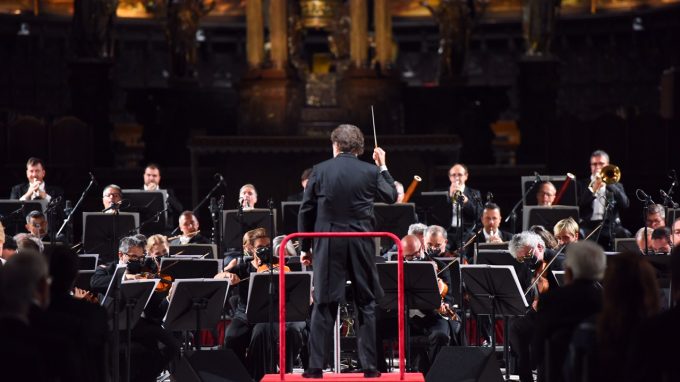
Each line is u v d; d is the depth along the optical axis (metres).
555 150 26.83
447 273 14.20
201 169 25.55
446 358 12.25
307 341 14.18
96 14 27.67
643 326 7.71
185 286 12.34
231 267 14.10
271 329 12.38
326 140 23.98
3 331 7.18
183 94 29.36
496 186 25.84
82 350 8.54
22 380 6.96
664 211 15.75
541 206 16.28
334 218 10.77
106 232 16.03
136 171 25.94
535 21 28.09
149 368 13.13
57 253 9.24
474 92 29.30
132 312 12.04
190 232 17.02
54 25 33.62
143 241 13.20
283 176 24.30
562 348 8.78
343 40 27.22
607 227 17.78
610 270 8.11
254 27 26.59
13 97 33.06
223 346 14.40
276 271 13.62
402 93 27.84
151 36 34.62
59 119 25.91
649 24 34.00
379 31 26.86
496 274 12.15
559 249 13.85
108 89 27.86
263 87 26.05
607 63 34.84
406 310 12.86
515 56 35.34
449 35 29.11
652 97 34.09
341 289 10.72
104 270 13.10
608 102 34.78
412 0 35.25
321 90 26.92
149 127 29.55
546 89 27.92
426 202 17.58
